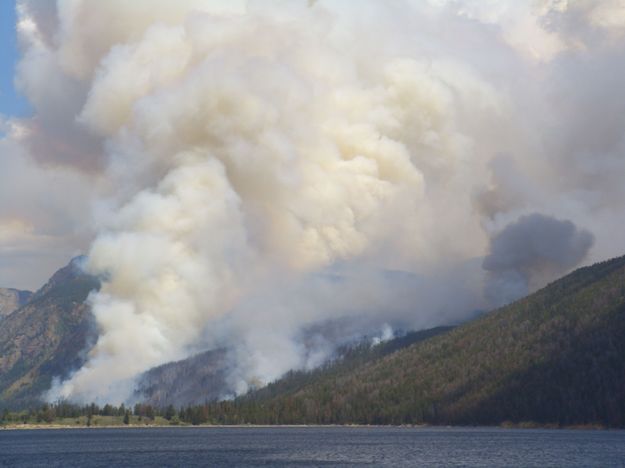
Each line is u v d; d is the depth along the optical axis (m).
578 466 191.38
